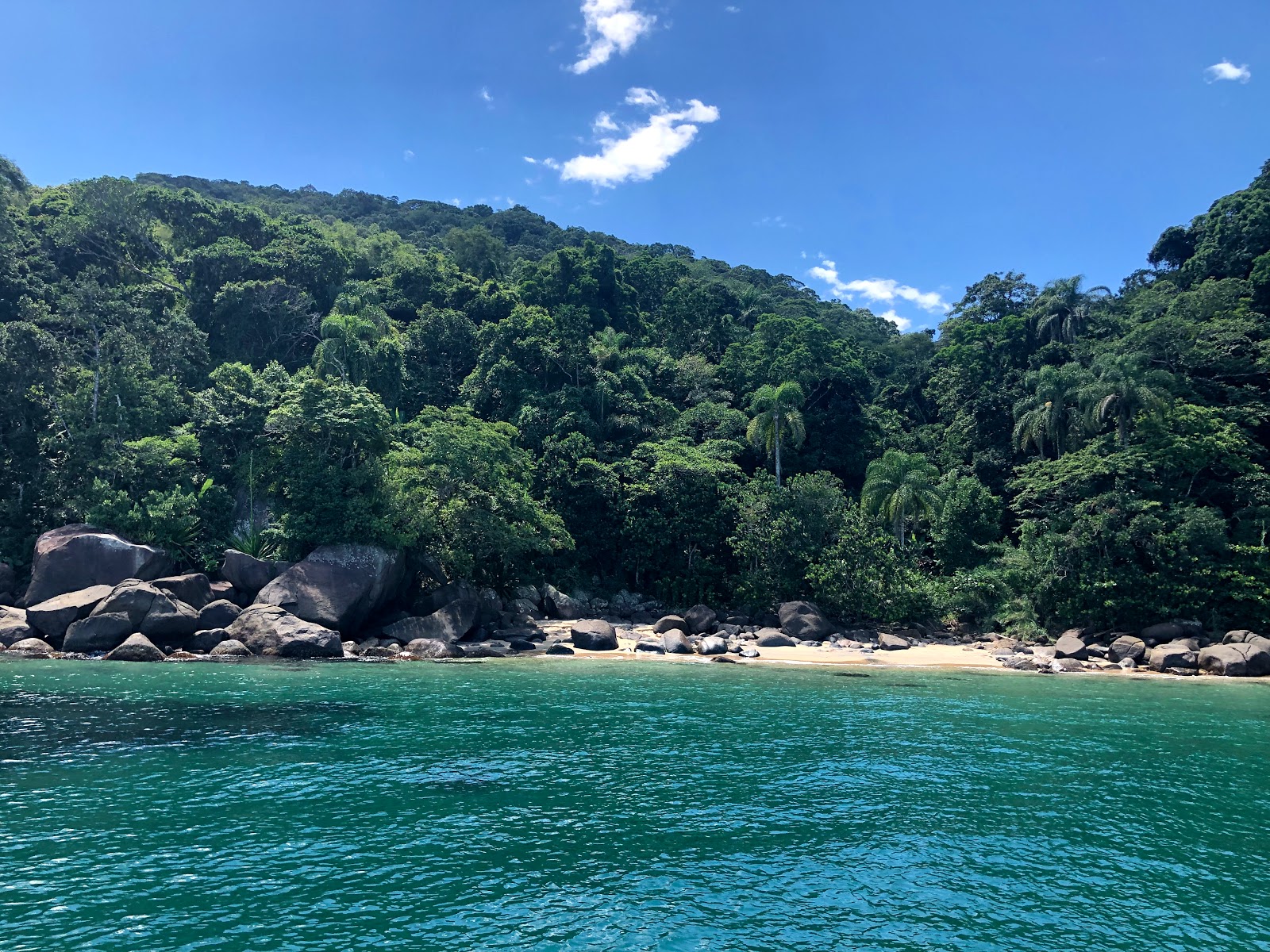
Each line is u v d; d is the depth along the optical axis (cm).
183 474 4309
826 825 1430
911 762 1880
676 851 1292
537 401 6088
